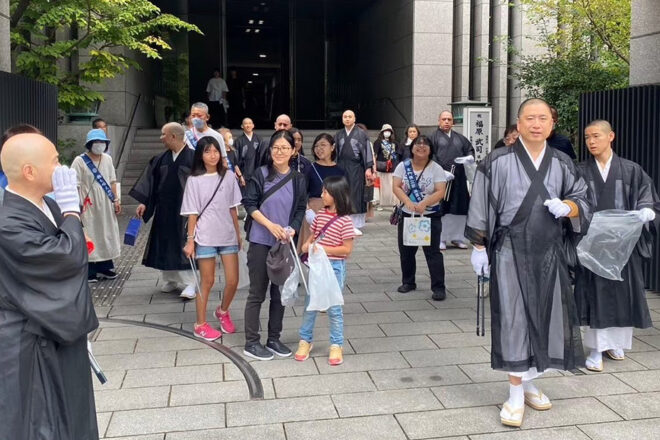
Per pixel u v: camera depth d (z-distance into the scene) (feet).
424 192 22.16
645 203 16.33
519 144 13.10
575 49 41.09
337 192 16.46
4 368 8.17
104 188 24.57
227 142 32.53
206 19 77.20
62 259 8.20
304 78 81.10
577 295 15.88
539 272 12.77
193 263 18.49
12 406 8.14
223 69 78.18
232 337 18.56
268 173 16.84
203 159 17.98
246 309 16.87
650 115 22.89
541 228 12.80
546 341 12.80
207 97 73.72
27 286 8.27
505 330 12.83
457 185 30.12
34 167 8.45
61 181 8.64
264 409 13.67
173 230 21.94
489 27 59.47
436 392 14.52
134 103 57.57
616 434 12.46
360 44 78.23
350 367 16.06
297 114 81.30
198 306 18.43
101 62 36.14
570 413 13.41
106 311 21.15
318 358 16.74
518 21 57.11
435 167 22.22
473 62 59.72
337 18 80.74
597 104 25.77
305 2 74.49
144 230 37.96
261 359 16.62
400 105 62.69
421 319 20.12
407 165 22.35
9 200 8.46
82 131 42.93
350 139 28.35
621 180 16.47
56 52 34.53
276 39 81.15
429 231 21.52
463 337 18.34
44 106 24.54
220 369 15.97
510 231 12.92
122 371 15.80
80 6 33.63
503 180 13.05
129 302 22.26
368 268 27.63
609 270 15.42
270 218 16.58
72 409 8.78
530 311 12.68
